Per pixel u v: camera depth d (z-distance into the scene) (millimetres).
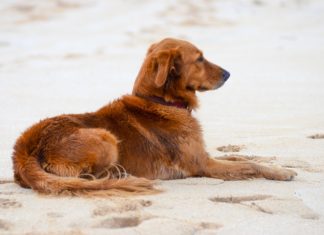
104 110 10812
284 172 10602
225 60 29094
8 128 15328
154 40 37750
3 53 33938
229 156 11680
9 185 10289
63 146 9914
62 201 9219
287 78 23375
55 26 43562
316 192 9719
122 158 10367
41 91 21547
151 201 9188
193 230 7996
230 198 9500
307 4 53375
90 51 34062
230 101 19016
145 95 10883
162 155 10648
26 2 52250
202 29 41875
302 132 14430
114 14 47812
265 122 15867
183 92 11047
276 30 41469
